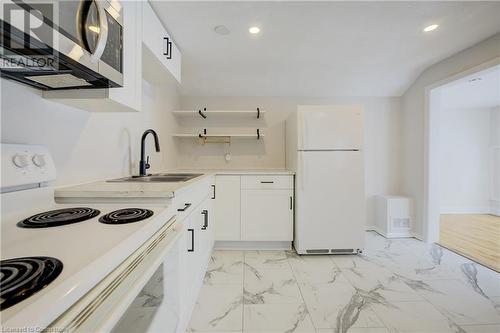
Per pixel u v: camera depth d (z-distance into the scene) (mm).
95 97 1038
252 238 2639
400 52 2428
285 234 2643
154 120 2371
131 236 612
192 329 1414
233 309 1604
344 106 2488
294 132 2674
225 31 1989
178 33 2004
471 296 1764
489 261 2383
